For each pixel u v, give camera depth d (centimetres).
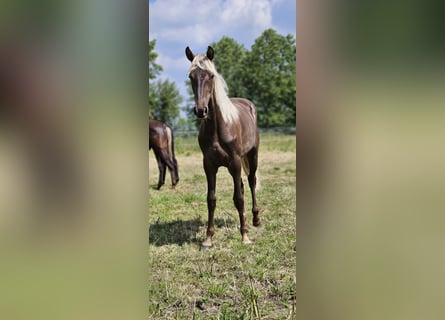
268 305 238
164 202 521
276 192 545
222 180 646
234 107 354
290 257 318
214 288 261
